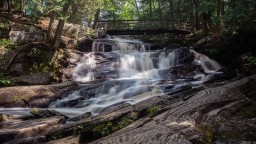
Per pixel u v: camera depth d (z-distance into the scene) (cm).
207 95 568
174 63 1560
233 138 382
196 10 1855
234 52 1466
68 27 1811
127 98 1012
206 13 1945
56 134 533
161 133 358
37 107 975
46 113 805
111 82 1126
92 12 2125
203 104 498
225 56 1499
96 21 2341
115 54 1594
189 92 726
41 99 998
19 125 669
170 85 1045
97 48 1773
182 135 348
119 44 1850
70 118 754
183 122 400
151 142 329
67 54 1489
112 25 2436
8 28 1534
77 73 1412
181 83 1092
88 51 1733
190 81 1173
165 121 416
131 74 1478
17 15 1839
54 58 1444
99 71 1446
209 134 378
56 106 987
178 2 3100
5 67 1320
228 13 1382
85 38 1772
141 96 1007
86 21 2389
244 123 415
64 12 1730
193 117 429
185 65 1419
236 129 402
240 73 1129
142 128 398
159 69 1440
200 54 1588
